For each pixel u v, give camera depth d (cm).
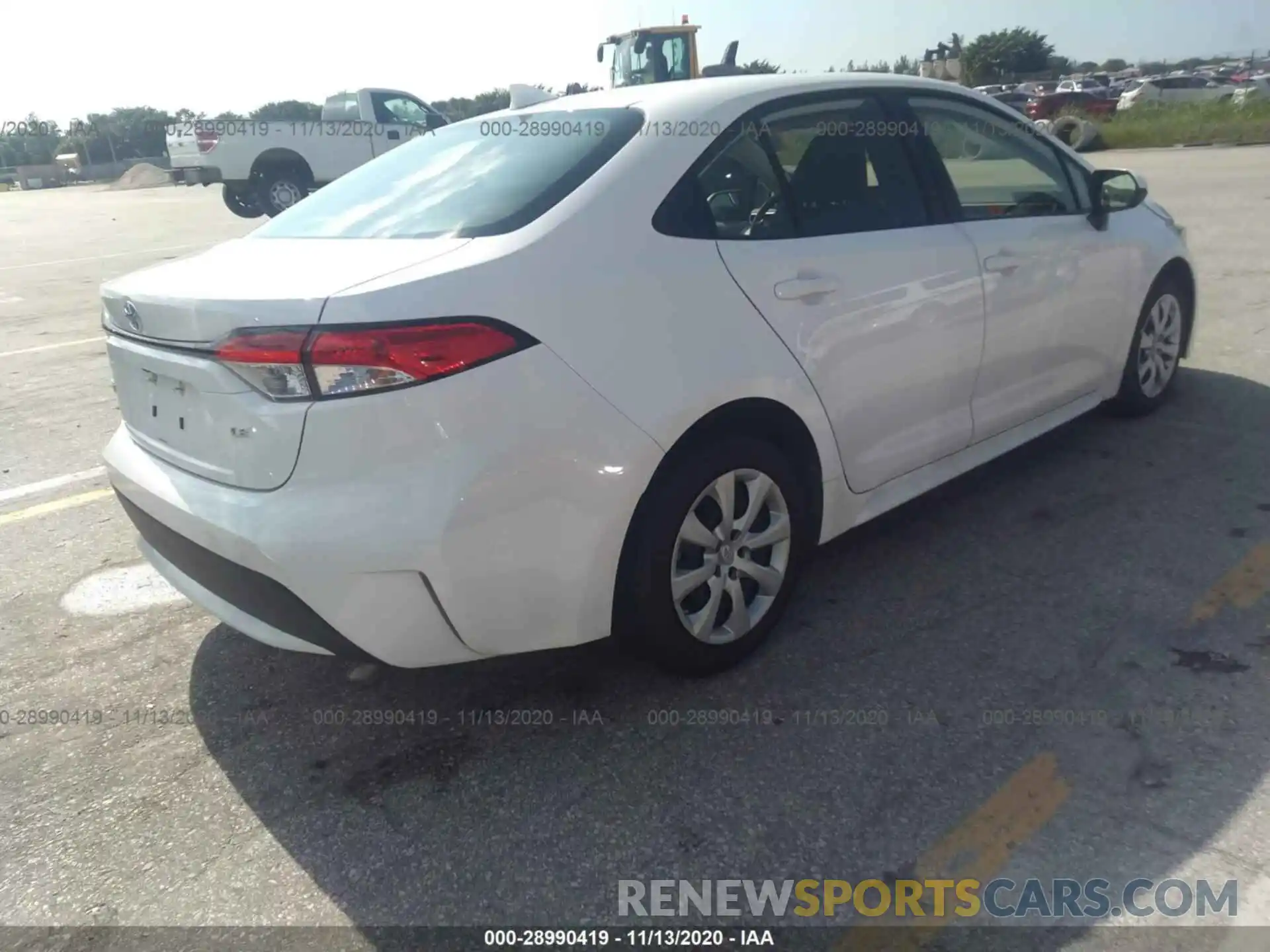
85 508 457
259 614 251
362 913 221
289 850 241
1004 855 224
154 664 325
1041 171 403
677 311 265
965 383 356
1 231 1992
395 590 231
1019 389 386
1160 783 242
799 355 291
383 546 226
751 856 230
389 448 225
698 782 254
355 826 247
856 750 262
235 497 241
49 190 4250
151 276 281
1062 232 394
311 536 227
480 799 254
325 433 225
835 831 235
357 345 221
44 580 386
